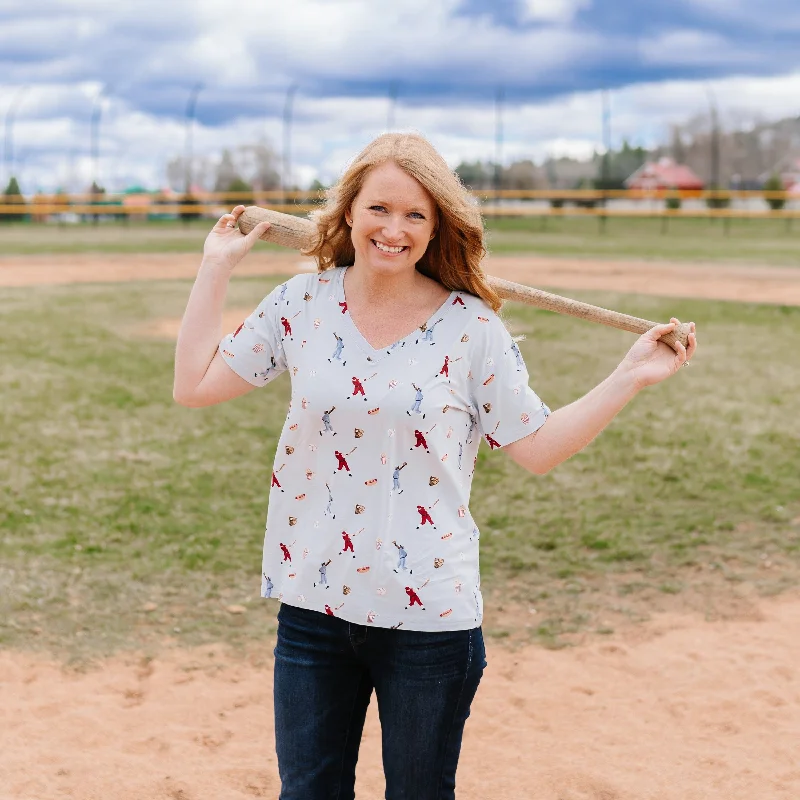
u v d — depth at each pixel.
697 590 5.29
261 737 3.84
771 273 20.25
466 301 2.38
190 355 2.50
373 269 2.31
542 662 4.50
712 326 13.36
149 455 7.42
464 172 38.22
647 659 4.51
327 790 2.39
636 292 17.08
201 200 37.28
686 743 3.79
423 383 2.27
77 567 5.45
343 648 2.34
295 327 2.41
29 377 9.87
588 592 5.27
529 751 3.74
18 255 24.20
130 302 15.59
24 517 6.12
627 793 3.44
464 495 2.36
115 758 3.63
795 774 3.56
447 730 2.33
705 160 40.22
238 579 5.36
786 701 4.09
